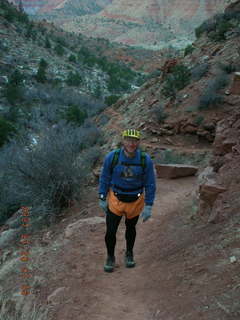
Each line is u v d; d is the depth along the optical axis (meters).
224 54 24.45
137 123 24.14
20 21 145.25
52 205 10.42
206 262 4.29
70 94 79.19
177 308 3.66
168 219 7.05
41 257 5.84
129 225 4.93
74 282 4.72
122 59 195.38
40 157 10.72
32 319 3.79
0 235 9.74
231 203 5.36
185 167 11.89
